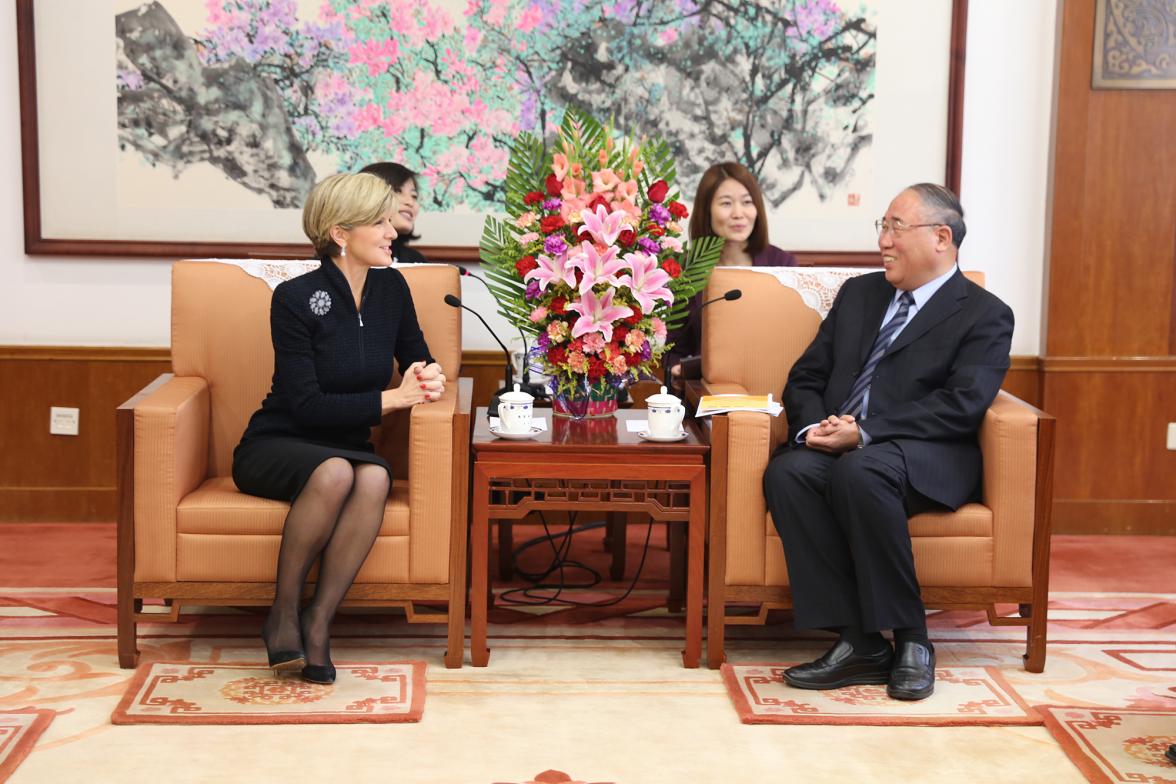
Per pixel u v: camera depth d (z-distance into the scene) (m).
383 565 2.97
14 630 3.24
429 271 3.41
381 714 2.68
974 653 3.18
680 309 3.63
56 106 4.15
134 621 2.97
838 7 4.26
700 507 2.99
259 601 2.96
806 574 2.95
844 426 3.02
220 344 3.31
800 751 2.56
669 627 3.35
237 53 4.16
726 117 4.29
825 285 3.48
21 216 4.22
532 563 3.95
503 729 2.65
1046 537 3.00
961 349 3.14
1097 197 4.29
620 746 2.57
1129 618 3.47
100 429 4.32
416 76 4.21
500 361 4.32
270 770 2.44
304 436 3.09
